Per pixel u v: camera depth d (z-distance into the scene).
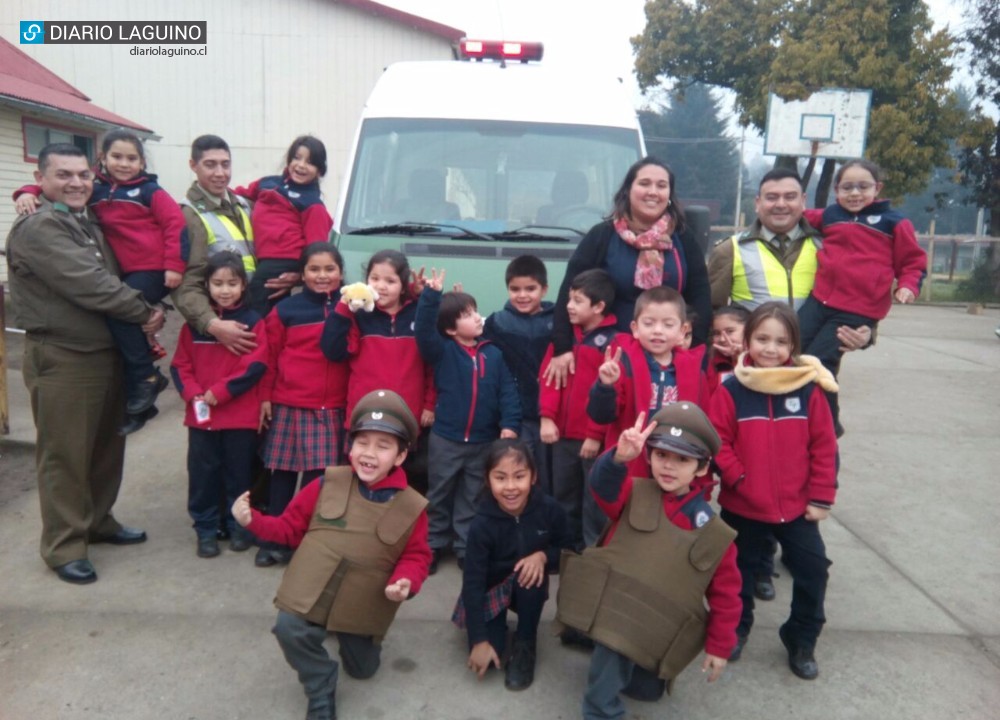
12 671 3.40
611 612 3.00
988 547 5.00
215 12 17.61
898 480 6.22
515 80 5.87
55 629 3.73
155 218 4.39
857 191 4.39
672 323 3.59
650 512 3.06
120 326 4.20
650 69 26.25
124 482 5.69
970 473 6.41
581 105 5.73
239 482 4.55
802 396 3.45
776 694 3.41
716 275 4.57
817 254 4.46
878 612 4.14
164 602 4.01
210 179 4.70
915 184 21.44
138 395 4.36
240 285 4.38
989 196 22.81
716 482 3.63
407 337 4.31
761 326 3.44
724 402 3.48
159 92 17.88
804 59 21.00
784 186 4.35
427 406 4.41
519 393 4.38
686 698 3.37
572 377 4.07
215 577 4.29
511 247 4.91
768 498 3.43
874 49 20.61
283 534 3.25
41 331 4.03
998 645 3.85
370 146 5.48
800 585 3.48
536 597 3.41
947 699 3.41
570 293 3.99
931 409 8.53
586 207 5.33
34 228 3.92
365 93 17.94
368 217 5.26
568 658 3.64
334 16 17.61
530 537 3.40
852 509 5.61
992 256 22.12
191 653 3.58
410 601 4.11
